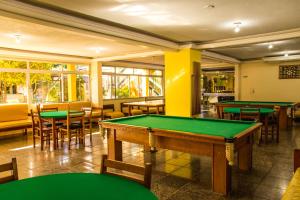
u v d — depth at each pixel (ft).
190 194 9.86
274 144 17.97
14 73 24.98
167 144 11.09
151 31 18.49
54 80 28.89
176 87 23.93
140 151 16.44
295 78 34.42
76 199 4.40
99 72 31.71
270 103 26.27
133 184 5.11
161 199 9.46
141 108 33.81
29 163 14.24
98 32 15.94
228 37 20.93
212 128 11.07
